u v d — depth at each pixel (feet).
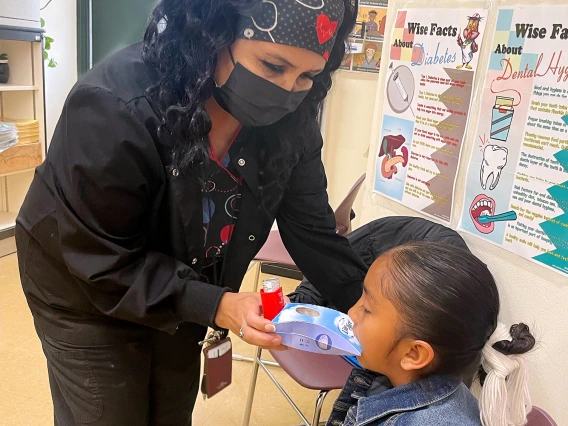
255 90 2.98
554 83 3.94
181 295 3.20
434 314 2.83
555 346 4.12
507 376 3.08
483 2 4.52
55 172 3.15
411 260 3.00
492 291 2.97
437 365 2.96
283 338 2.98
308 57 2.89
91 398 3.75
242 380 7.49
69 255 3.16
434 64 5.16
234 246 3.89
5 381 6.88
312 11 2.77
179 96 2.97
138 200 3.09
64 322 3.64
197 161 3.13
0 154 9.52
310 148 3.91
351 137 10.32
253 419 6.72
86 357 3.65
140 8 11.56
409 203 5.72
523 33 4.17
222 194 3.64
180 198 3.23
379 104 6.14
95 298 3.28
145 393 3.97
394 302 2.93
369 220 6.55
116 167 2.90
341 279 4.22
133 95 2.95
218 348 3.81
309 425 5.74
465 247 4.75
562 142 3.92
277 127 3.55
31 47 9.89
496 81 4.47
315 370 5.00
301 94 3.15
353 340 2.99
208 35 2.84
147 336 3.80
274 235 7.56
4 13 8.92
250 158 3.55
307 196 4.06
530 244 4.28
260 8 2.75
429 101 5.26
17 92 10.26
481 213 4.75
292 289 9.88
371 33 9.59
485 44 4.55
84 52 12.18
